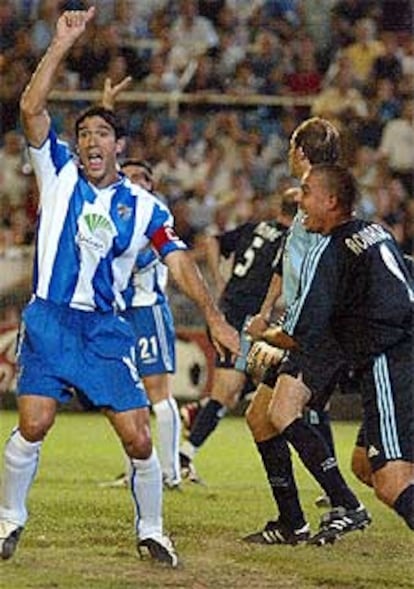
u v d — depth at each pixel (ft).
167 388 90.48
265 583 58.29
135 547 65.67
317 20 199.72
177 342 151.33
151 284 88.07
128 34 196.95
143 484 60.85
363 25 198.39
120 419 59.41
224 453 116.26
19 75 193.47
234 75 195.31
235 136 188.85
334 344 65.36
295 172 66.80
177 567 60.95
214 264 99.86
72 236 58.34
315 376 65.98
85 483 92.94
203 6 199.82
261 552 65.82
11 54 195.52
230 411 152.46
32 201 176.14
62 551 64.39
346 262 59.88
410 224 182.29
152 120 190.90
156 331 88.63
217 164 185.88
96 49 193.77
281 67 196.34
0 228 172.55
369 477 68.80
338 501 67.97
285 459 68.33
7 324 152.56
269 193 184.03
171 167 185.68
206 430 97.40
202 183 183.52
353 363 60.03
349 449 121.08
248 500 86.89
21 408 59.21
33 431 59.00
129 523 74.08
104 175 58.90
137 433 59.41
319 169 61.26
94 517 76.13
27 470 60.29
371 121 190.80
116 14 197.47
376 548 68.23
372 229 60.70
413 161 188.24
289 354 66.54
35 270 59.21
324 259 60.18
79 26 58.80
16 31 196.65
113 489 89.81
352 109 191.42
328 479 67.46
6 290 158.61
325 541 67.72
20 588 55.57
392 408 58.03
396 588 58.44
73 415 150.00
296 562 63.26
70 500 83.56
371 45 197.16
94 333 59.00
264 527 73.15
